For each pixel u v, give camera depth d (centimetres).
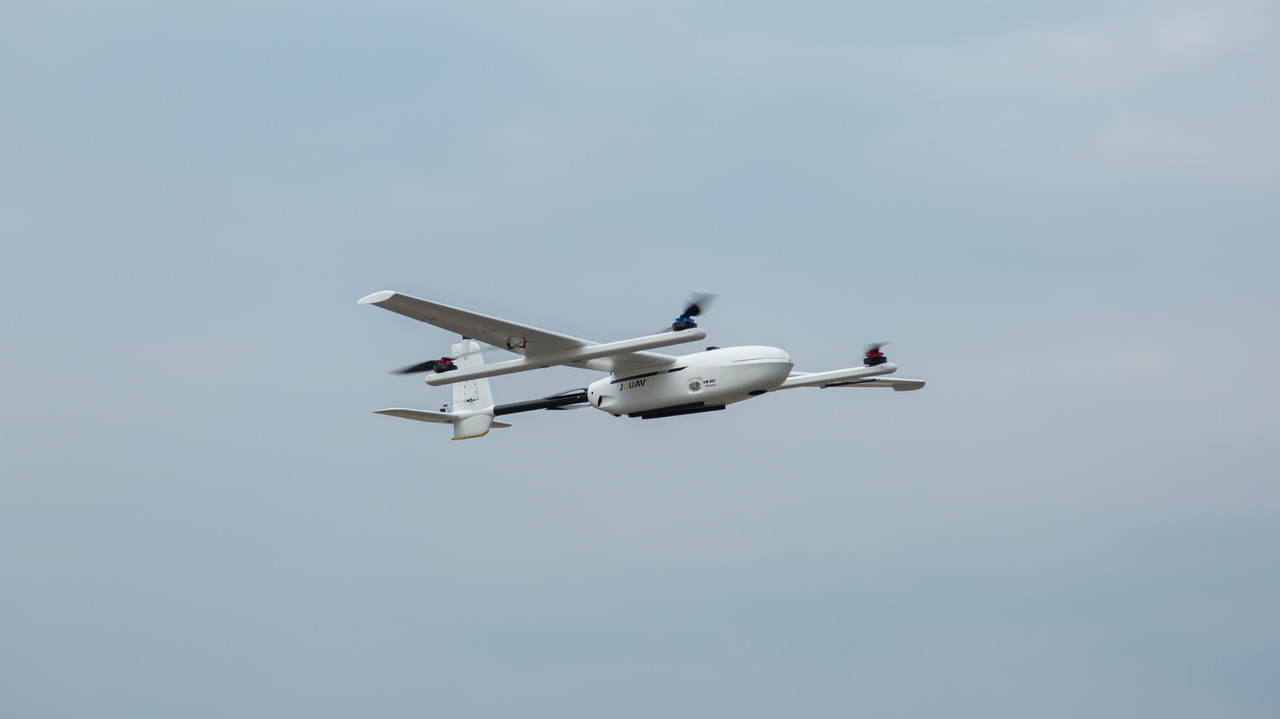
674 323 6247
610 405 7331
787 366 6956
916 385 8712
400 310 6153
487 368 6831
